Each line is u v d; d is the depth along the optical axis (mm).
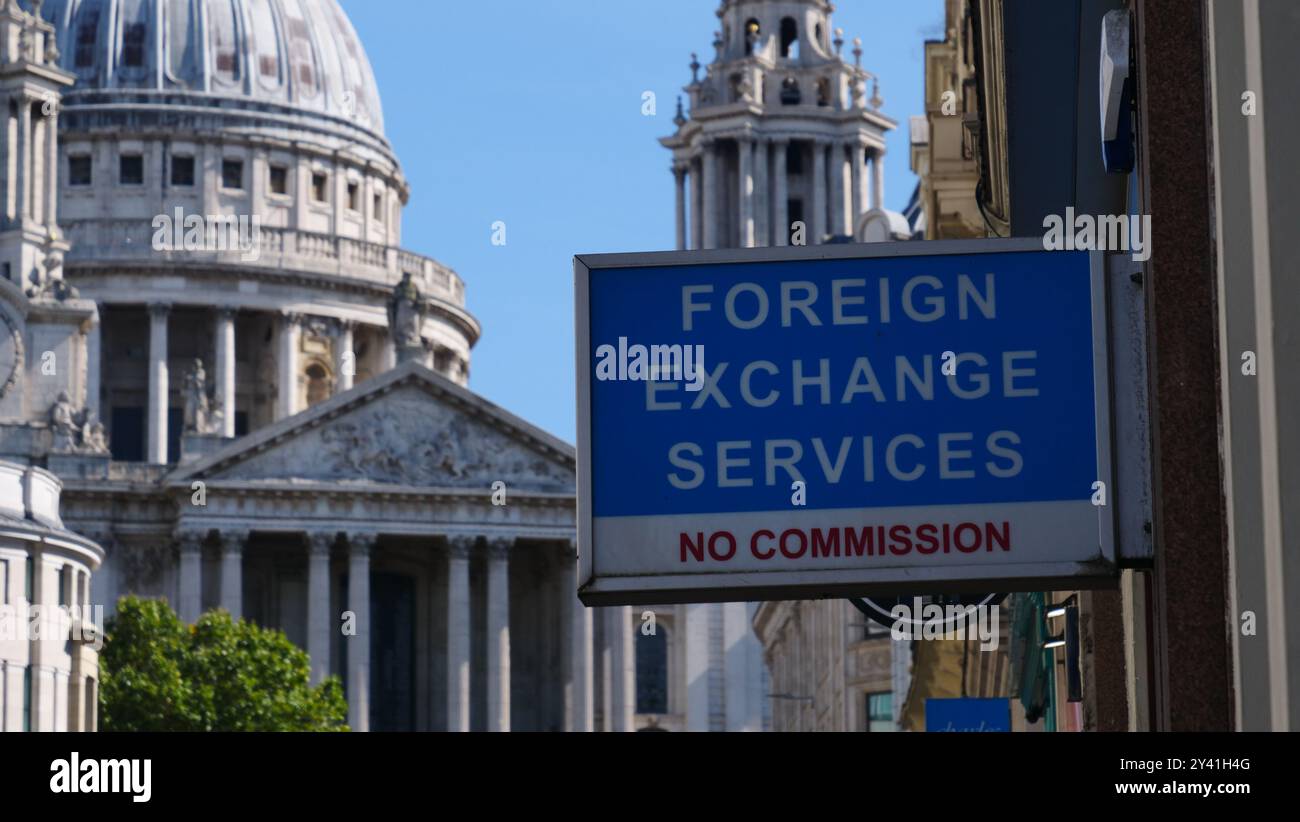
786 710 191625
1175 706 17891
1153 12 18531
